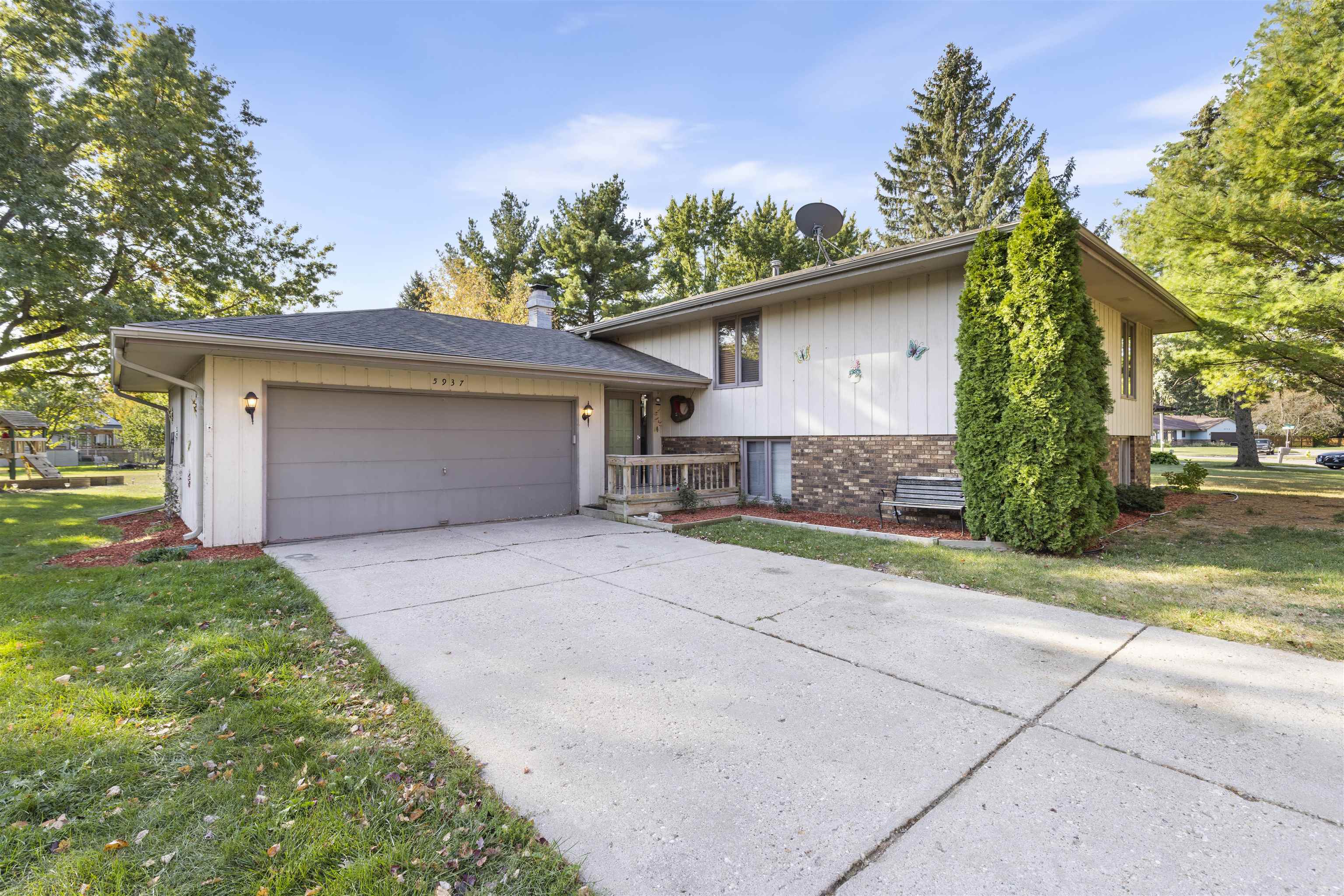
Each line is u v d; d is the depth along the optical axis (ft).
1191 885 6.57
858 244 98.12
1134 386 40.09
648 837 7.45
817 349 34.24
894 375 30.73
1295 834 7.43
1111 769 8.95
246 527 26.22
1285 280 35.65
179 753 9.10
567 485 36.99
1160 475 61.67
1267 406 98.17
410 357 27.84
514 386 34.37
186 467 32.42
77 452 105.40
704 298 37.14
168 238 52.11
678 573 21.47
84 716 10.07
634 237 100.07
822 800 8.21
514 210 105.50
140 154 46.93
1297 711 10.72
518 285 97.25
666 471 36.94
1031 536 23.44
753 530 29.99
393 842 7.22
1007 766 9.05
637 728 10.28
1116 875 6.75
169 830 7.35
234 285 61.00
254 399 26.14
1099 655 13.43
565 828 7.61
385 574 21.29
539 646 14.23
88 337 53.26
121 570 20.49
